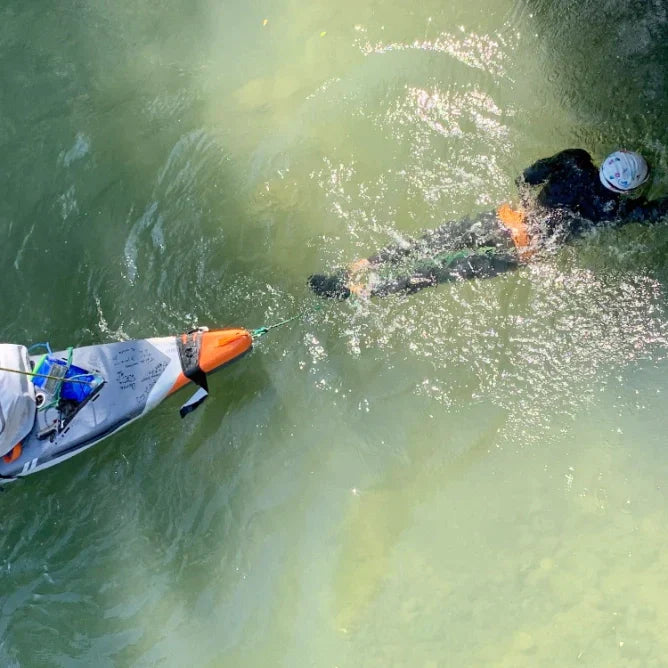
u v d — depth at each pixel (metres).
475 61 5.64
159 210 5.30
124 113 5.78
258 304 4.91
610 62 5.52
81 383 4.46
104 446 4.65
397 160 5.23
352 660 4.20
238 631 4.31
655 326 4.74
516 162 5.12
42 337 4.93
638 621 4.18
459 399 4.67
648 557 4.31
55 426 4.38
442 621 4.25
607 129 5.25
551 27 5.71
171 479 4.63
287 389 4.77
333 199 5.14
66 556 4.49
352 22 6.04
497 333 4.75
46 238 5.25
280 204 5.19
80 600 4.41
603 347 4.73
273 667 4.21
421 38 5.82
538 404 4.64
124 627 4.34
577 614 4.22
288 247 5.04
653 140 5.18
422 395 4.68
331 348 4.80
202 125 5.66
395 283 4.68
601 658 4.10
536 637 4.18
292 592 4.38
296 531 4.51
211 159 5.47
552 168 4.57
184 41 6.20
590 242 4.75
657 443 4.54
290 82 5.80
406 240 4.88
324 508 4.55
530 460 4.55
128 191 5.39
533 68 5.57
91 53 6.12
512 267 4.70
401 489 4.55
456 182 5.07
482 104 5.42
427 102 5.48
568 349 4.72
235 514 4.56
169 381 4.50
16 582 4.44
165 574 4.45
